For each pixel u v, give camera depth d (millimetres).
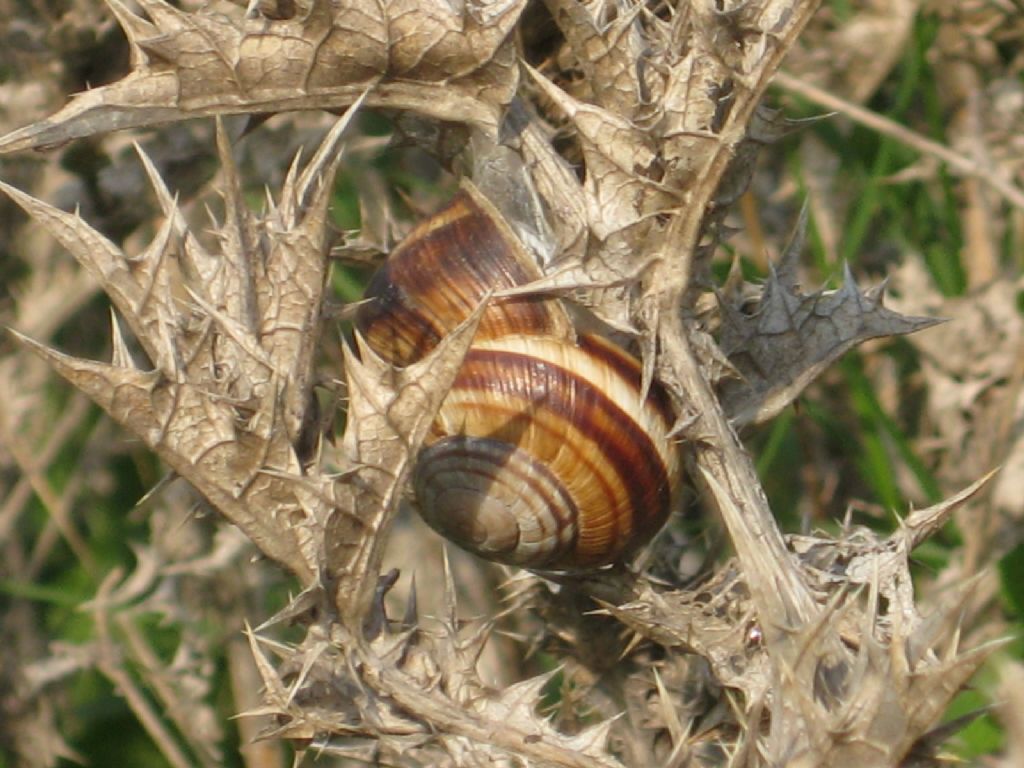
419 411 554
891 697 541
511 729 561
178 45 556
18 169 671
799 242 577
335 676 562
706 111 556
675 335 560
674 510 571
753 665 558
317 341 564
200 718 691
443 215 567
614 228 557
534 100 579
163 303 556
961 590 542
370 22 559
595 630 582
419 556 686
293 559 558
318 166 560
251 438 556
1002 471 662
